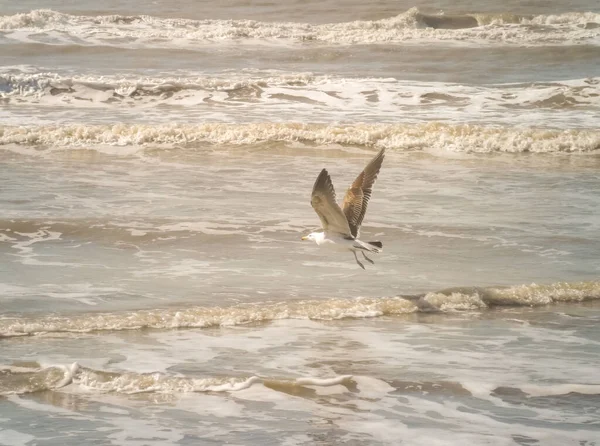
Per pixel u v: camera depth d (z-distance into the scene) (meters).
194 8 46.03
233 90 27.56
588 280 13.65
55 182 18.67
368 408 9.56
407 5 46.56
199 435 8.93
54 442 8.73
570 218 16.81
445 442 8.82
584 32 40.75
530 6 46.41
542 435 8.99
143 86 27.27
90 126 22.50
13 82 27.06
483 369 10.53
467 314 12.44
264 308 12.23
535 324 12.09
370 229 15.93
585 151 22.11
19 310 12.11
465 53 36.38
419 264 14.34
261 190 18.38
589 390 9.99
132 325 11.69
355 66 33.66
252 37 39.00
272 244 15.19
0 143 21.48
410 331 11.77
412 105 26.45
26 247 14.90
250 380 10.08
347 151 21.78
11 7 45.16
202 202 17.45
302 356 10.88
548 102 26.94
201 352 10.95
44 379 10.06
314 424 9.20
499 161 21.25
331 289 13.20
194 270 13.94
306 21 43.72
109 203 17.25
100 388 9.94
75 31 38.50
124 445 8.70
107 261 14.31
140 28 39.91
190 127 22.58
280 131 22.42
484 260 14.55
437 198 18.00
